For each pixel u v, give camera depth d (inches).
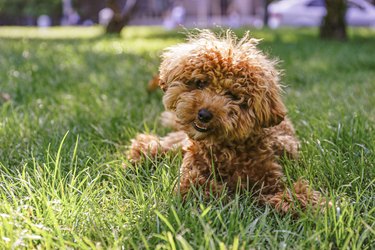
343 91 56.1
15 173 29.0
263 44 107.8
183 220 23.9
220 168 29.0
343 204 24.9
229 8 283.9
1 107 45.6
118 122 41.7
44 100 49.9
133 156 32.7
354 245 21.5
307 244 22.4
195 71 28.0
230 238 22.3
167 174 28.2
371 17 212.8
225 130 27.3
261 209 26.7
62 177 28.2
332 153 32.4
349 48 104.5
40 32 173.6
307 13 212.5
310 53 94.4
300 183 27.7
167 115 40.8
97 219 24.3
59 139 35.6
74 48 96.6
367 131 36.6
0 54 82.0
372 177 29.4
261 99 27.6
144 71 69.4
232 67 27.5
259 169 28.8
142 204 25.6
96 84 59.5
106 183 28.4
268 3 240.2
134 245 20.9
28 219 22.8
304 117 41.4
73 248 22.1
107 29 155.7
